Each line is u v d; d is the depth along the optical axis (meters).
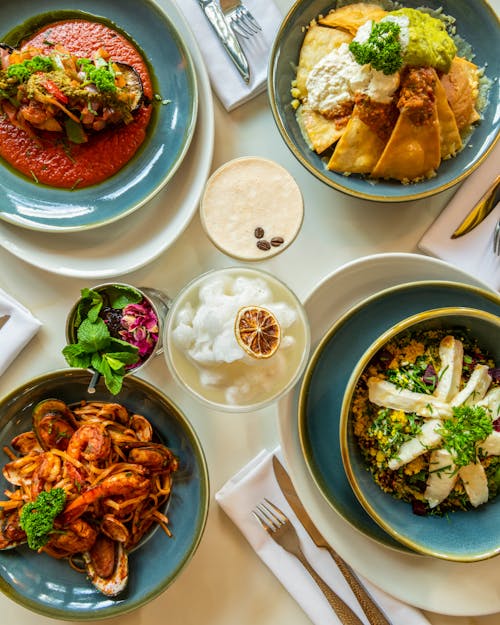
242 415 0.72
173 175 0.71
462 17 0.69
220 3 0.72
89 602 0.66
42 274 0.72
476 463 0.61
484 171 0.72
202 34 0.73
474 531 0.62
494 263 0.71
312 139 0.70
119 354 0.60
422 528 0.63
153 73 0.73
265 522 0.70
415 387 0.62
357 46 0.63
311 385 0.65
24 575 0.66
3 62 0.70
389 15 0.66
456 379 0.62
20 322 0.70
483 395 0.63
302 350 0.63
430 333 0.65
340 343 0.65
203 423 0.72
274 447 0.72
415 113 0.65
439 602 0.67
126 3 0.71
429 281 0.62
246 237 0.69
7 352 0.70
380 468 0.64
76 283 0.73
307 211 0.74
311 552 0.71
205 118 0.71
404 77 0.65
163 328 0.70
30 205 0.71
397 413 0.62
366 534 0.64
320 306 0.68
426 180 0.69
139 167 0.73
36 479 0.64
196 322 0.61
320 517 0.67
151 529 0.69
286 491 0.70
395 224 0.74
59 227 0.69
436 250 0.72
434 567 0.68
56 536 0.63
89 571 0.66
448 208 0.72
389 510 0.64
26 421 0.68
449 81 0.68
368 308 0.64
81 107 0.70
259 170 0.70
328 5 0.70
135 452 0.65
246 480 0.70
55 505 0.61
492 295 0.62
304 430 0.64
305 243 0.73
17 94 0.69
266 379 0.62
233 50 0.71
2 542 0.64
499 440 0.61
